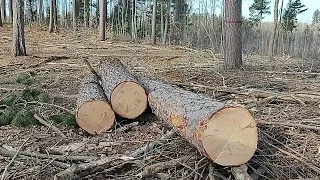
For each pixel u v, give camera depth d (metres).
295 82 7.64
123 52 16.70
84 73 10.20
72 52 16.05
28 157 4.20
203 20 31.33
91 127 5.11
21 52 13.53
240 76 8.38
